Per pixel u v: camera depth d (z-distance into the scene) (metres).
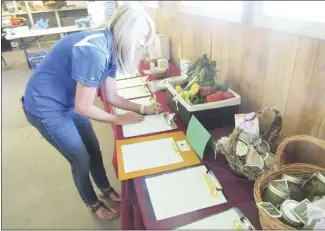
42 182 1.98
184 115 1.22
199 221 0.75
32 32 3.99
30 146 2.47
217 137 1.13
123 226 1.15
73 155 1.21
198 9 1.83
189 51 1.98
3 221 1.64
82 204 1.74
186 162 1.00
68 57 0.99
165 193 0.85
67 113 1.14
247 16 1.26
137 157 1.04
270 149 0.93
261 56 1.14
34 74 1.06
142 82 1.88
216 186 0.87
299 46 0.93
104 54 0.92
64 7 5.34
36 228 1.58
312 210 0.64
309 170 0.81
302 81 0.95
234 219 0.75
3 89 3.64
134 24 0.93
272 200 0.73
